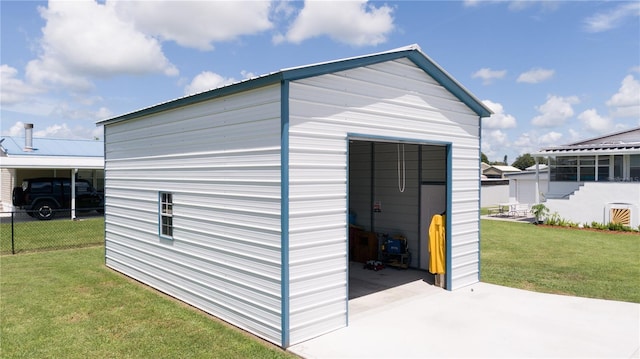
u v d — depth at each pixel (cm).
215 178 586
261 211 505
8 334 517
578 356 447
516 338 498
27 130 2127
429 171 861
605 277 820
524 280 798
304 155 491
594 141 1984
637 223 1581
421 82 659
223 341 495
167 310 617
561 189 1873
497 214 2267
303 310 489
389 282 771
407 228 902
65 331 528
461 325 543
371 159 973
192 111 636
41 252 1083
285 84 471
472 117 768
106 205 936
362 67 562
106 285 762
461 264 743
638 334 510
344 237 539
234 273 552
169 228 705
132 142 818
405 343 483
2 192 2273
